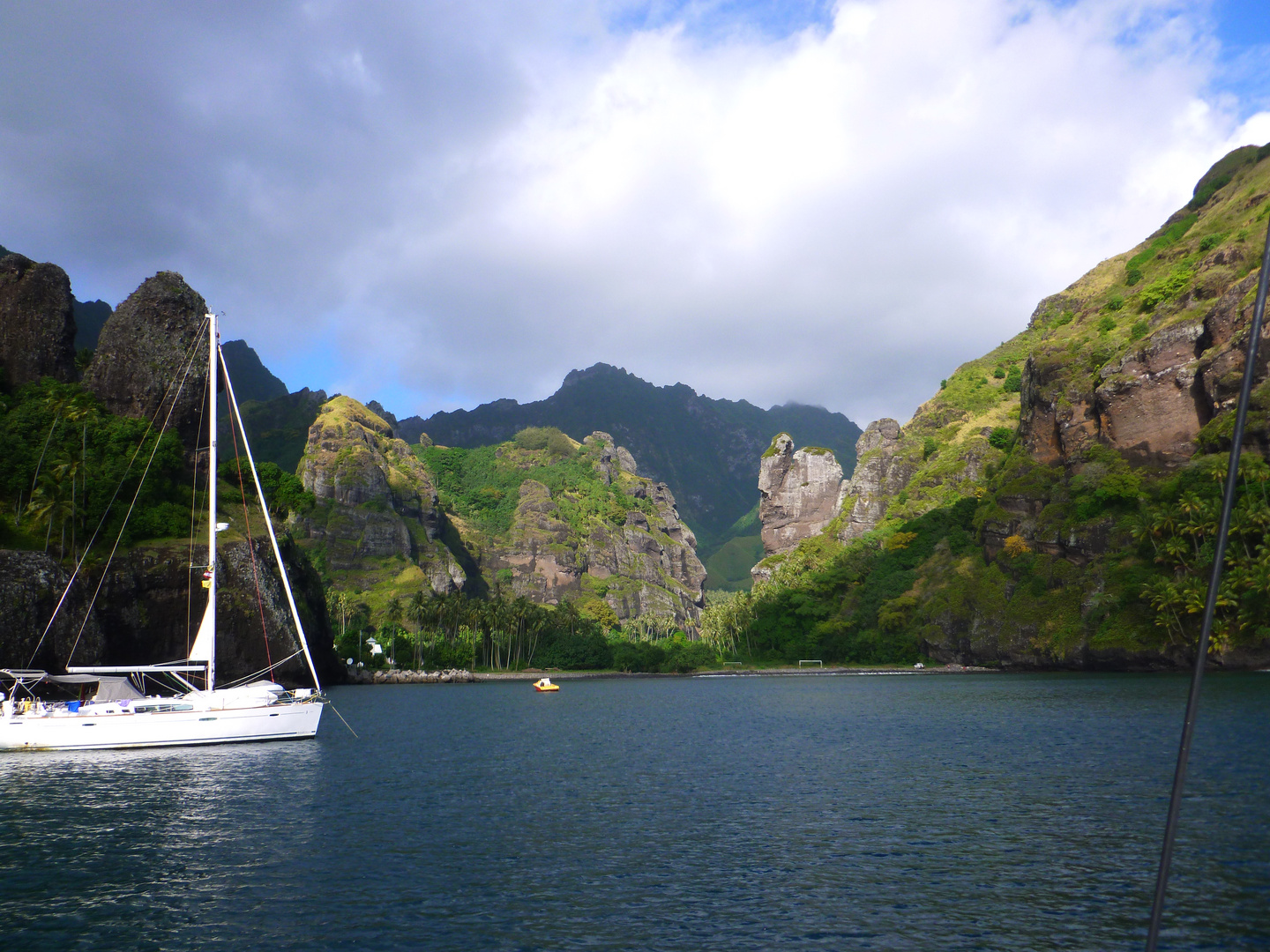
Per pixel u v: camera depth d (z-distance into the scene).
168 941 25.56
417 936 25.89
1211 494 161.38
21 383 163.50
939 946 24.88
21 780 52.72
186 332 176.75
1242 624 147.50
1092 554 186.88
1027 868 32.34
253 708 68.44
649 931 26.23
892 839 37.09
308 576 189.62
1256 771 51.22
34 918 27.62
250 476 179.75
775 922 26.92
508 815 42.62
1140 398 190.00
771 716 101.06
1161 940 25.06
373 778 53.94
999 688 141.00
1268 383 163.88
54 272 170.88
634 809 44.12
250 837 38.19
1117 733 72.31
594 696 152.12
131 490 139.00
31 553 110.12
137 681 73.50
